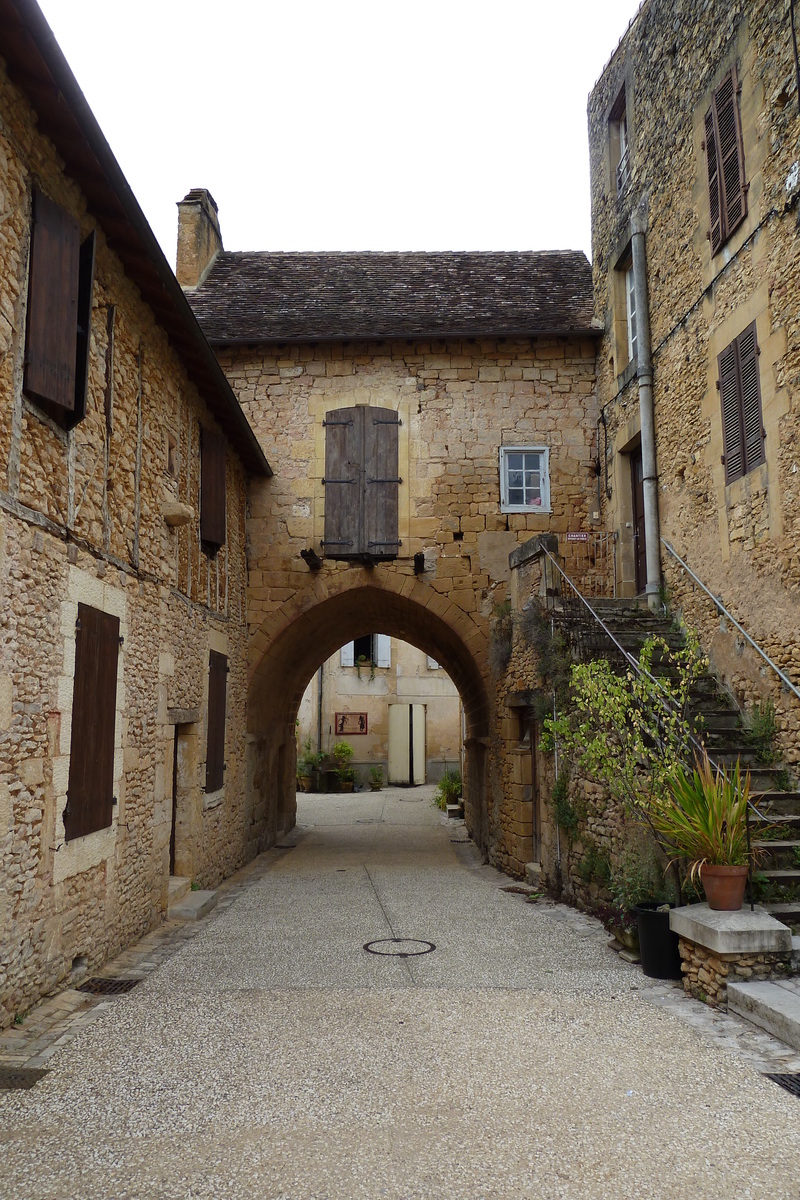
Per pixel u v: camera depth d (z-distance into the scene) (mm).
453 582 11758
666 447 9289
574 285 13094
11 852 4504
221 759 9914
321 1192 2877
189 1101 3590
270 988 5277
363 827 16328
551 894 8500
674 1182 2938
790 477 6691
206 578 9352
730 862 5035
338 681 25047
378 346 12133
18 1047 4227
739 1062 3945
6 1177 2988
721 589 7902
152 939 6770
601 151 11625
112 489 6203
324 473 11945
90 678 5664
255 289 13250
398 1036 4355
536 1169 3021
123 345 6512
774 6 6883
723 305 7859
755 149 7215
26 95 4641
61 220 5059
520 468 12016
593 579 11406
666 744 6102
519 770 10000
